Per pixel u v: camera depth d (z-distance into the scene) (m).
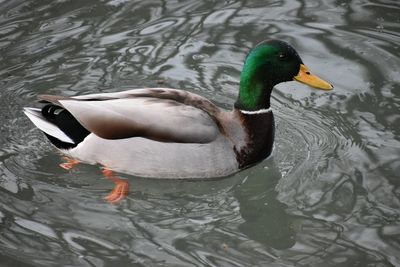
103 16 13.23
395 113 10.88
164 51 12.38
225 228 8.90
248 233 8.79
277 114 11.16
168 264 8.11
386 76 11.65
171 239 8.60
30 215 8.95
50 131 9.80
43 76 11.67
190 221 9.02
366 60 12.02
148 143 9.41
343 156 10.14
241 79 9.95
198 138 9.39
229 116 9.89
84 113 9.47
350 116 10.92
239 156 9.75
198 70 11.98
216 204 9.45
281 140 10.62
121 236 8.62
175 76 11.82
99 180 9.82
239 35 12.77
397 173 9.67
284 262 8.20
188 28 12.97
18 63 11.94
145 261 8.16
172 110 9.48
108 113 9.45
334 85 11.55
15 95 11.26
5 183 9.55
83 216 9.01
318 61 12.05
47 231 8.65
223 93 11.49
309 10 13.44
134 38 12.67
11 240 8.45
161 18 13.26
